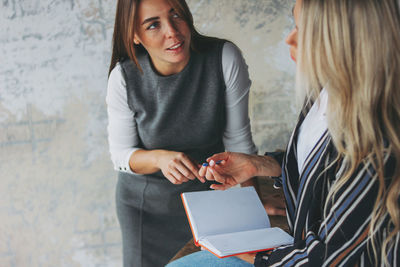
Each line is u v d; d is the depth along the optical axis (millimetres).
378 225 783
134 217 1747
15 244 2949
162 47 1352
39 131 2762
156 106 1521
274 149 2699
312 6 795
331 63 782
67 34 2607
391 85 759
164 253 1777
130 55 1411
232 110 1591
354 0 752
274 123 2658
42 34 2605
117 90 1543
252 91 2623
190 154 1644
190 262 1000
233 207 1150
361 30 751
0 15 2564
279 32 2506
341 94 786
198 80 1468
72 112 2742
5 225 2904
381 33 747
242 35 2529
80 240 2963
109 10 2564
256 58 2562
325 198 891
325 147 887
